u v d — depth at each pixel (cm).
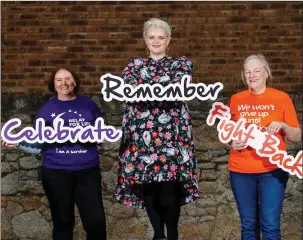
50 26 565
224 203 545
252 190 430
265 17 557
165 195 425
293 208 545
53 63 565
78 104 437
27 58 566
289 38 558
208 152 548
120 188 434
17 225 550
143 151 417
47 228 549
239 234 545
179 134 419
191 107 549
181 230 545
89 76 563
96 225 425
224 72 558
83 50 563
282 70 559
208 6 558
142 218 545
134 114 421
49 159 427
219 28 558
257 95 438
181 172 415
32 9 565
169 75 421
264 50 557
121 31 562
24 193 551
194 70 558
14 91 565
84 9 563
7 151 550
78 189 427
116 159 548
